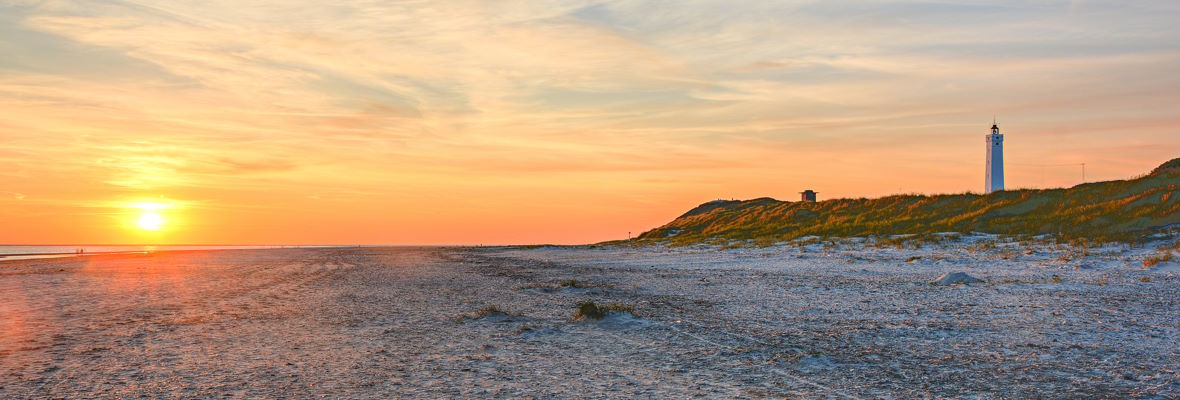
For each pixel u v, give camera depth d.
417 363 10.43
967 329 12.54
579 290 21.00
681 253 42.34
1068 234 34.84
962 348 10.97
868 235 45.56
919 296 17.34
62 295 20.39
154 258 49.31
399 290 21.98
